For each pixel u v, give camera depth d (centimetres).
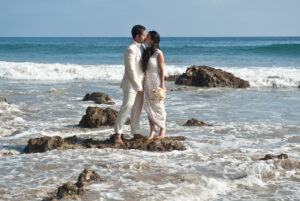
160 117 652
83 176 437
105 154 574
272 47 3862
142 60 625
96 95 1205
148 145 621
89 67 2356
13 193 399
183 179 446
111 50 4384
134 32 611
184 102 1223
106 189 408
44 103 1142
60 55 3800
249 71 2152
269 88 1694
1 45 4756
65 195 383
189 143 670
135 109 653
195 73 1756
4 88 1504
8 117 908
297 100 1275
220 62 2959
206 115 991
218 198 400
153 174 466
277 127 819
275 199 398
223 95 1408
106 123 820
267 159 547
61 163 521
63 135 735
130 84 623
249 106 1143
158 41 632
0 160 545
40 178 454
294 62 2869
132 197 384
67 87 1559
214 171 488
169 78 1950
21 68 2114
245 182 446
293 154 589
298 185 447
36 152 609
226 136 736
